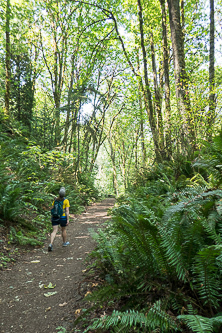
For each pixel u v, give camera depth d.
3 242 4.95
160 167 8.32
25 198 7.16
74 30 15.23
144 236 2.29
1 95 13.56
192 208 2.51
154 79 11.12
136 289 2.47
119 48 17.06
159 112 10.19
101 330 2.15
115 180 28.45
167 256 2.17
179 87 7.39
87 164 18.58
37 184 8.45
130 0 13.05
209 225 2.15
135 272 2.52
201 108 6.43
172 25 7.87
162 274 2.38
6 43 11.92
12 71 14.32
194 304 2.03
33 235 5.79
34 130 13.71
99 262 3.30
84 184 15.56
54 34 15.81
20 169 8.04
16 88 13.67
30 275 3.91
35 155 9.59
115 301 2.61
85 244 5.59
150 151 14.49
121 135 27.19
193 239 2.14
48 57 17.89
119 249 2.91
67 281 3.60
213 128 6.25
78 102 13.55
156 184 6.75
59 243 5.84
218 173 3.73
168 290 2.15
